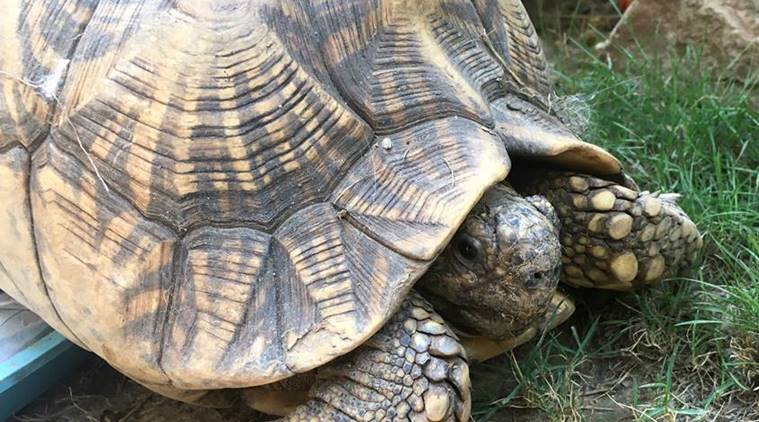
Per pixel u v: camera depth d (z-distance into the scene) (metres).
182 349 0.37
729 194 0.52
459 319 0.42
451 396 0.38
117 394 0.48
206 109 0.37
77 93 0.39
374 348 0.38
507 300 0.40
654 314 0.47
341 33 0.39
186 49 0.38
